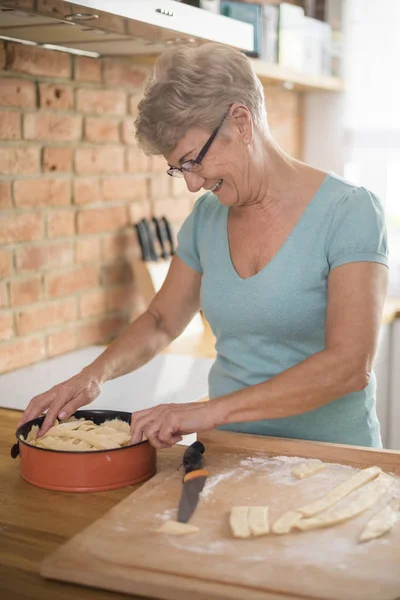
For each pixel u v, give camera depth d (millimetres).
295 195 1326
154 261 2357
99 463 1151
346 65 2941
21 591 893
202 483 1118
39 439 1240
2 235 1891
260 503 1062
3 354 1935
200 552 925
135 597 881
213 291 1399
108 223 2254
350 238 1251
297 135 3051
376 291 1236
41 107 1961
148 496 1097
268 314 1329
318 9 2930
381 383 2553
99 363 1413
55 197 2045
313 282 1300
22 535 1021
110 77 2191
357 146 2988
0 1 1357
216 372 1475
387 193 2963
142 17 1490
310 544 942
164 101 1182
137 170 2350
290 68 2621
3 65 1829
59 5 1365
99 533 979
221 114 1201
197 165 1229
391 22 2846
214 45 1246
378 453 1210
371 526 977
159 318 1561
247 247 1364
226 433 1299
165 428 1183
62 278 2104
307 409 1212
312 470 1170
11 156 1888
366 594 831
